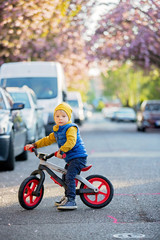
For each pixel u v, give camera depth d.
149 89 53.94
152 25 24.44
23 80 19.59
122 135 27.56
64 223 6.22
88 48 29.17
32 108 15.99
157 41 27.42
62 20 24.06
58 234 5.68
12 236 5.61
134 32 27.39
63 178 7.16
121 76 86.56
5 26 21.62
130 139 23.84
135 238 5.48
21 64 20.08
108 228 5.94
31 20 19.61
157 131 32.78
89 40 28.81
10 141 11.46
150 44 27.91
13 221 6.35
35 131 15.57
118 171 11.41
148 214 6.72
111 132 31.39
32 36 26.27
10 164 11.55
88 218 6.50
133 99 77.69
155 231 5.77
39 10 18.75
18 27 22.19
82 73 34.56
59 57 30.44
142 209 7.07
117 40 28.89
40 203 7.56
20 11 18.78
